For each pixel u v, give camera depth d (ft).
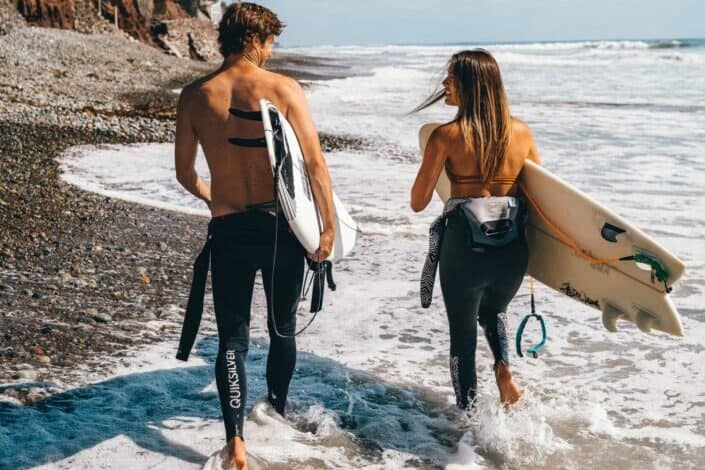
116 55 106.22
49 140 40.11
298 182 9.57
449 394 12.55
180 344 9.86
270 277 10.21
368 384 12.88
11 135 40.04
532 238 11.71
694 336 15.10
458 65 10.69
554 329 15.62
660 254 9.85
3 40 95.04
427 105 11.61
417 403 12.18
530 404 11.87
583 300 11.28
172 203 27.81
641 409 11.97
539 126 51.16
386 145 44.19
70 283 17.63
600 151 40.04
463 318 11.10
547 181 10.72
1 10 110.22
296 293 10.31
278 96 9.78
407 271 20.04
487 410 11.24
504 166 10.84
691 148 40.47
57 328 14.66
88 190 28.89
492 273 10.71
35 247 20.56
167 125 49.06
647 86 85.87
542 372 13.46
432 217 26.20
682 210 26.09
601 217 10.38
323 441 10.73
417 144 44.68
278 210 9.71
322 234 9.89
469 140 10.63
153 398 12.00
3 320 14.79
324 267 10.28
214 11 181.98
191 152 10.18
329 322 16.14
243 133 9.68
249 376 13.07
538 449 10.53
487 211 10.61
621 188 30.14
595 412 11.71
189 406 11.79
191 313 9.84
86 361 13.32
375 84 100.58
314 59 198.08
